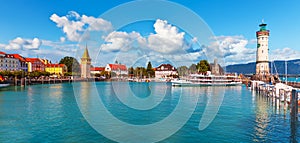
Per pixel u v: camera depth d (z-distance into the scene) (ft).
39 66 492.95
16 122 89.92
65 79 398.01
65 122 89.04
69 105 132.36
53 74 454.40
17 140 68.80
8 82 299.17
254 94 203.51
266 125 84.17
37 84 344.49
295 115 97.81
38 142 67.00
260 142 66.44
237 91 236.43
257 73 366.63
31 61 472.44
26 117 98.89
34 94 196.75
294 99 98.32
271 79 314.35
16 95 189.06
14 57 426.92
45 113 107.86
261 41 361.51
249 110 115.44
